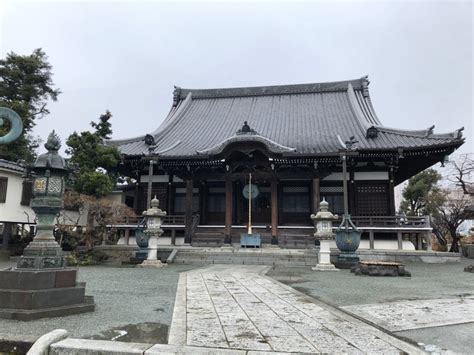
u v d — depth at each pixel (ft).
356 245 53.47
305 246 70.79
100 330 17.35
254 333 16.92
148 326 18.24
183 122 105.40
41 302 20.07
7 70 102.89
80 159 64.59
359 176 79.30
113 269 48.80
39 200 22.81
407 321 19.71
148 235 54.03
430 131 74.79
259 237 69.21
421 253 61.41
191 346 14.69
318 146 77.87
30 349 14.06
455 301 25.95
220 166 78.69
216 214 86.69
